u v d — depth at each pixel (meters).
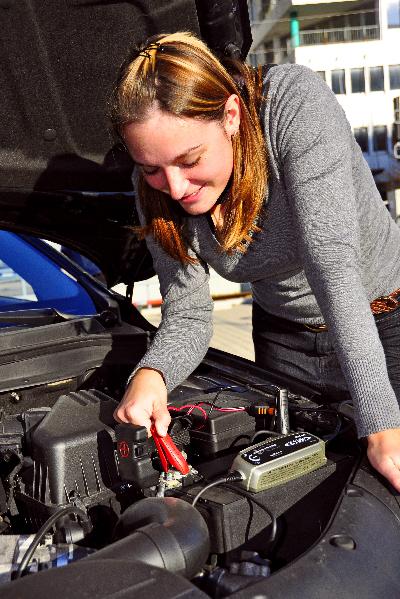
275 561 1.49
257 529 1.46
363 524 1.37
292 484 1.52
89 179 2.24
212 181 1.58
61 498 1.55
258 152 1.59
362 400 1.48
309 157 1.55
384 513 1.43
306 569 1.23
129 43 2.16
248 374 2.11
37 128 2.14
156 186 1.59
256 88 1.63
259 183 1.61
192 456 1.79
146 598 1.08
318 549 1.28
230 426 1.76
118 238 2.38
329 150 1.55
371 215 1.81
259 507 1.46
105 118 2.22
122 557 1.18
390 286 1.92
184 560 1.22
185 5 2.14
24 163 2.14
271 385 1.96
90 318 2.30
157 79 1.42
